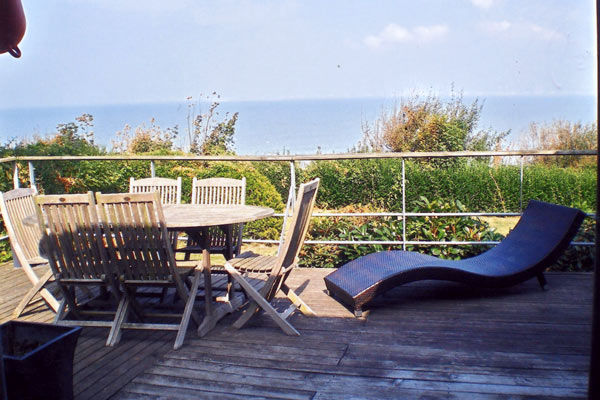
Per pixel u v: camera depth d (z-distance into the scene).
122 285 3.35
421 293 4.16
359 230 5.32
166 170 7.42
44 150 7.32
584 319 3.48
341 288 3.75
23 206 4.07
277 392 2.57
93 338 3.37
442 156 4.56
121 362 2.98
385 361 2.90
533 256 4.05
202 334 3.35
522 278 3.96
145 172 7.49
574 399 2.42
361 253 5.23
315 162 8.26
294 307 3.70
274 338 3.29
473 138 10.80
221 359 2.98
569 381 2.60
